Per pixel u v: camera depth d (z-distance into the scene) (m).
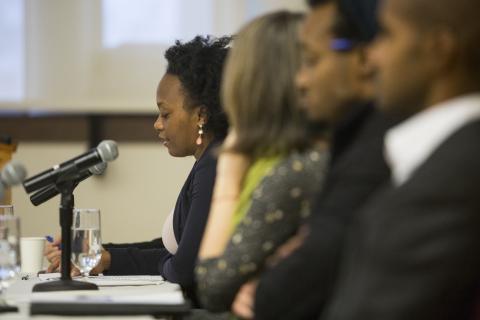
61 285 5.22
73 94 11.65
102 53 11.64
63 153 11.77
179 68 6.73
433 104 2.96
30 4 11.58
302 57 4.30
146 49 11.66
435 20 2.88
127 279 6.14
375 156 3.64
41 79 11.63
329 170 3.89
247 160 4.45
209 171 6.25
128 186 11.78
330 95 3.92
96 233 5.77
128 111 11.66
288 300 3.80
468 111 2.87
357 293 2.71
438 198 2.60
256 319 3.92
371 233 2.72
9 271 4.59
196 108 6.70
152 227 11.82
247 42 4.39
